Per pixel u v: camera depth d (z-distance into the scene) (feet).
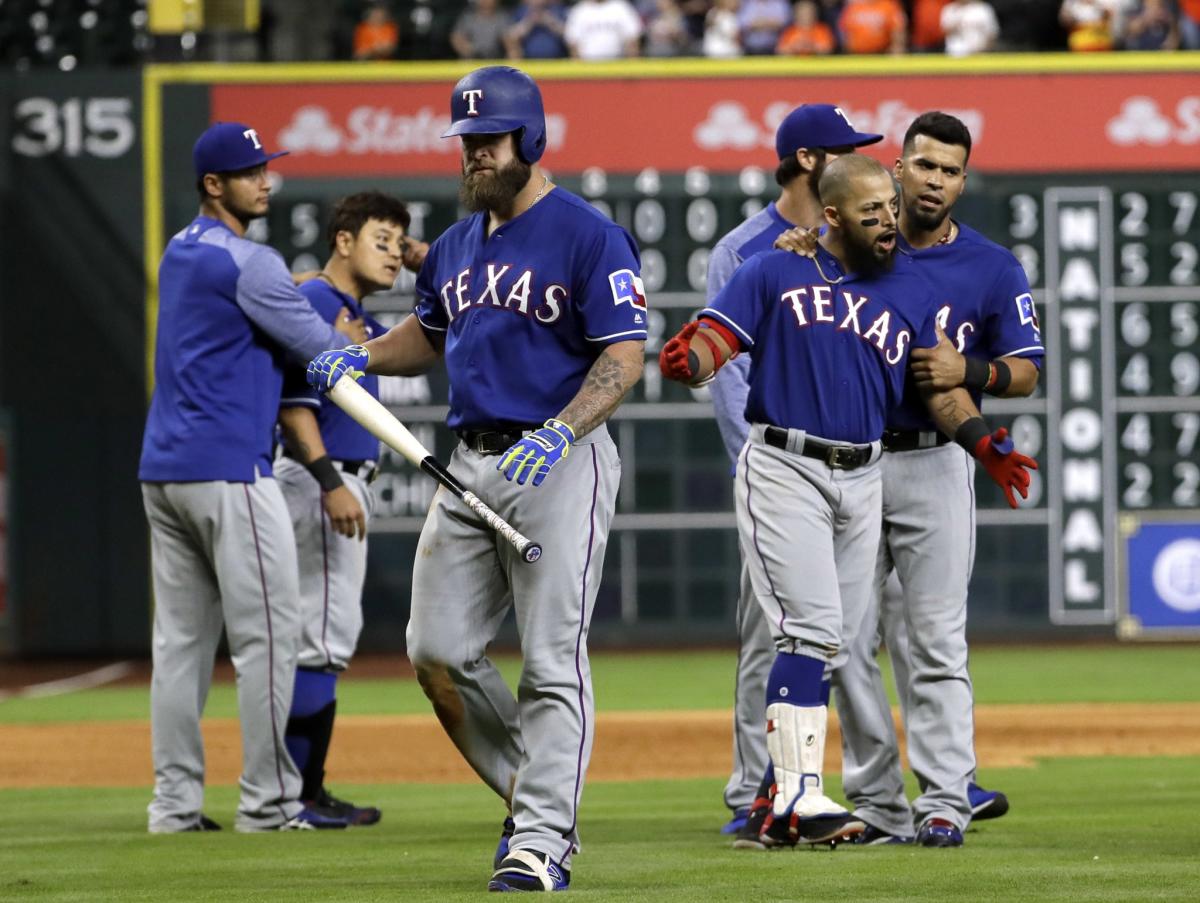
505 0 219.00
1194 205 193.47
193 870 61.98
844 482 63.87
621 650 199.62
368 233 82.79
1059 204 193.36
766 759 73.77
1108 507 194.80
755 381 64.18
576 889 55.36
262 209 77.61
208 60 206.39
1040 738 119.96
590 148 195.72
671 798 90.53
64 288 198.08
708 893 54.19
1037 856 63.52
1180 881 56.80
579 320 56.75
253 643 75.51
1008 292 68.49
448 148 194.59
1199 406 193.67
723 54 207.72
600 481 56.80
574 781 56.08
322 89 194.49
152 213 197.26
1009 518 195.42
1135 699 148.46
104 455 198.80
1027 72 195.31
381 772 106.32
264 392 76.07
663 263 190.80
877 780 69.46
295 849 68.13
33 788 98.27
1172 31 205.36
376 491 191.72
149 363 198.29
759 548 64.03
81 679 182.09
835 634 63.82
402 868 61.98
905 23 213.25
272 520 75.77
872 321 63.36
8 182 197.57
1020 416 194.80
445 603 57.52
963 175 68.33
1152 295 193.16
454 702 59.00
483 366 56.95
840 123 73.92
